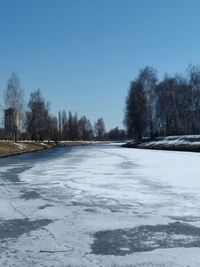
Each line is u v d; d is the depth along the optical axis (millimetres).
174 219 12336
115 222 12078
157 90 88125
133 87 89375
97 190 17859
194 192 16859
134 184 19375
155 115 88250
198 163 30391
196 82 84938
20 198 16234
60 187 19000
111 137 193375
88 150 62062
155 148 67438
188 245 9797
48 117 100438
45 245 9938
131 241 10180
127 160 35062
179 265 8461
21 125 86750
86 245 9906
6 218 12812
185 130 89062
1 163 34562
